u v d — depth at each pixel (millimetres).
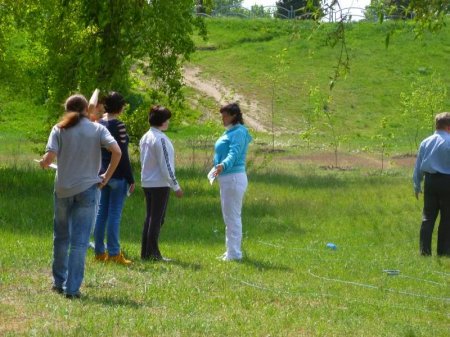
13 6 20453
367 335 7625
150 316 7551
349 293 9789
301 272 10945
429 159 13008
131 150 26000
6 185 19672
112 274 9445
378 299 9617
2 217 14953
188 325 7277
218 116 48656
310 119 42000
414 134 50125
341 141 41406
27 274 9102
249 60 62125
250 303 8648
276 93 56594
